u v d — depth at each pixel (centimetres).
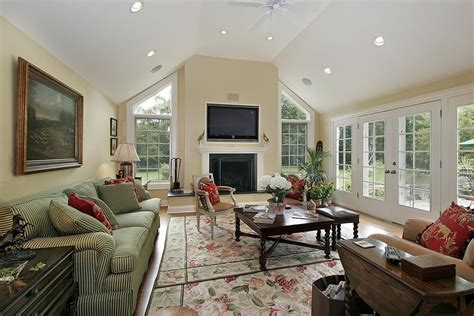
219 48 500
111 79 393
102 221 211
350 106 538
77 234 178
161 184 554
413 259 126
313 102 608
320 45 430
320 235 346
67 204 210
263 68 565
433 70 350
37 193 226
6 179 189
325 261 277
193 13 358
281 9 326
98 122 404
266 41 468
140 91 534
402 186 424
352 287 151
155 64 437
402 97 421
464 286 113
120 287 176
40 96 229
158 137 559
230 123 548
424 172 388
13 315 105
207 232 375
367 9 324
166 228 394
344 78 468
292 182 438
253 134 562
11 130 195
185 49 463
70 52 269
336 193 582
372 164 485
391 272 125
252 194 538
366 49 379
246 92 555
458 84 337
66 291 154
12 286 112
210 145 536
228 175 556
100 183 335
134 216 284
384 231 388
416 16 295
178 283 231
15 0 179
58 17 216
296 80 568
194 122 527
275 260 280
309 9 366
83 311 170
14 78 197
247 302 202
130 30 298
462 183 337
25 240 166
